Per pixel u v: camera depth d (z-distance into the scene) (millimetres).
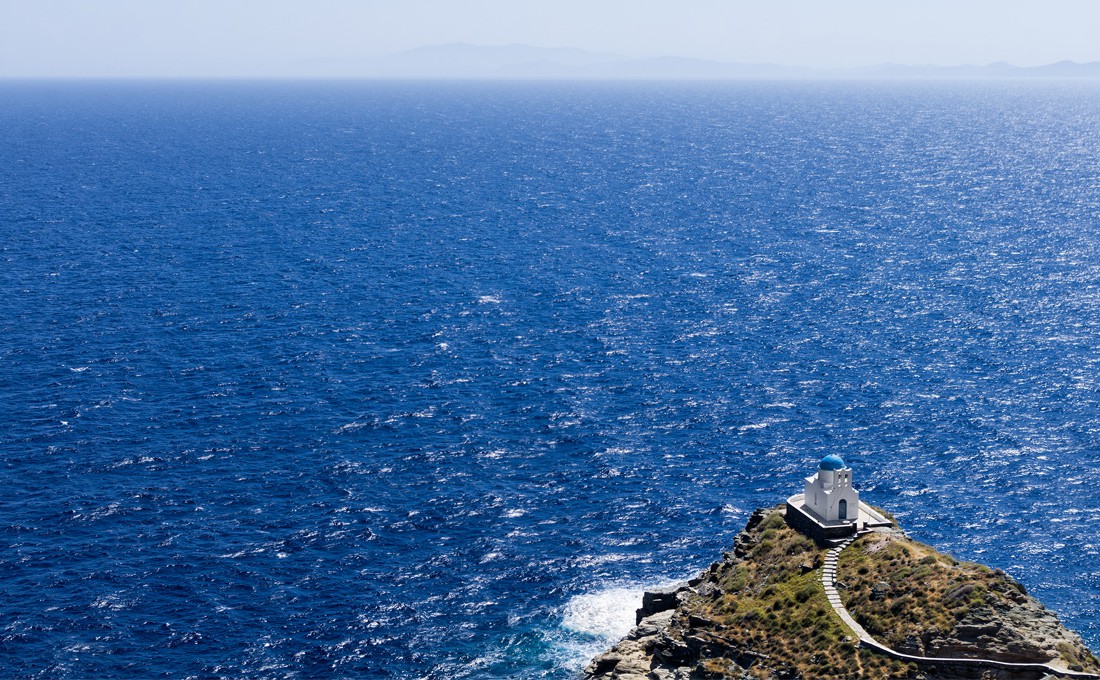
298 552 111125
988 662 74000
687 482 127938
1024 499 123312
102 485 122625
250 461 130125
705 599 91812
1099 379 156750
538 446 136750
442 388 154875
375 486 125250
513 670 94438
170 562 108000
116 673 91625
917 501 123188
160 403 146125
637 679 83812
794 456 134250
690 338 178125
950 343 173625
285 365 162375
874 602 82062
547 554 112438
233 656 94625
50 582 103562
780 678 79062
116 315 183625
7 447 130625
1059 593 105938
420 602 103812
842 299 199625
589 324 185750
